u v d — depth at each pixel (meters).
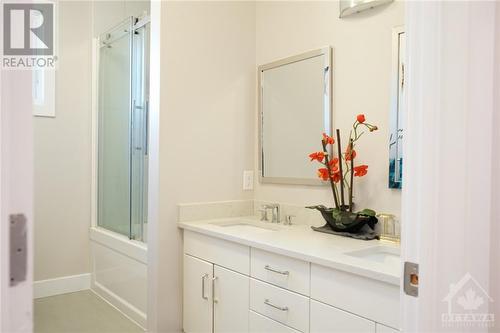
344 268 1.39
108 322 2.75
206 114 2.46
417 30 0.81
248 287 1.86
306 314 1.56
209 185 2.48
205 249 2.15
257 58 2.71
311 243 1.74
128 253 2.85
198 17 2.43
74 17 3.46
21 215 0.52
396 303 1.25
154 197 2.30
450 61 0.78
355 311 1.38
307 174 2.33
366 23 2.03
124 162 3.08
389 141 1.90
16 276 0.52
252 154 2.71
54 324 2.71
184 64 2.37
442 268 0.79
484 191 0.85
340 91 2.16
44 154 3.31
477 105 0.82
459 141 0.79
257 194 2.70
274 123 2.56
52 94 3.33
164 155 2.29
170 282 2.31
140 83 2.88
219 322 2.04
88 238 3.55
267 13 2.63
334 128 2.20
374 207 1.98
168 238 2.31
